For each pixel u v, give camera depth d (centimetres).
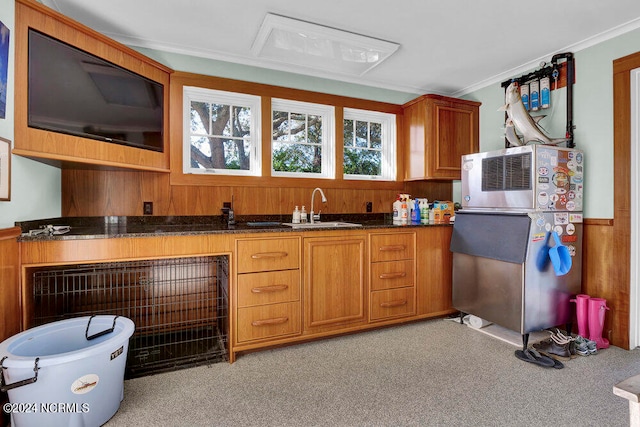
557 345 227
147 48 262
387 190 356
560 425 153
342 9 217
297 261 239
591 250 258
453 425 154
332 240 252
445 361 219
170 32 246
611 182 247
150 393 182
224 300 244
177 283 264
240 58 287
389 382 193
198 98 282
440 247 297
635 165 238
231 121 295
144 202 261
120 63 219
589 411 164
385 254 273
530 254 231
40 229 193
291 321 238
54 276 204
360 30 243
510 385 189
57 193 229
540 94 291
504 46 269
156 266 256
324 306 249
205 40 259
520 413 163
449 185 386
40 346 162
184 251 207
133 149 230
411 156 348
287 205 311
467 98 369
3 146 155
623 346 239
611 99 247
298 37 249
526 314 229
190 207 275
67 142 188
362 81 339
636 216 239
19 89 165
